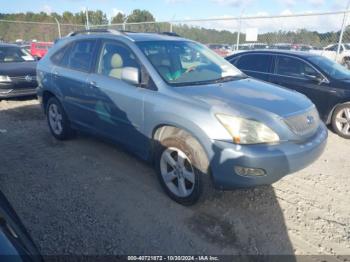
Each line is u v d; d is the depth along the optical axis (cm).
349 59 1303
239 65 731
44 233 290
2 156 463
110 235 290
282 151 291
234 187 297
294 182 402
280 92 364
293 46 1180
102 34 438
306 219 324
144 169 424
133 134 378
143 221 311
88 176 403
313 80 627
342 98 591
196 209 332
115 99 386
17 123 631
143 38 408
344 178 419
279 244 285
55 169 421
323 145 336
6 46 927
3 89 779
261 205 345
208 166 306
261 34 1256
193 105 312
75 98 459
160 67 363
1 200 201
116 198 351
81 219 312
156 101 338
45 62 529
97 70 425
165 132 345
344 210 343
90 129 453
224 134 291
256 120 291
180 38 452
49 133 569
